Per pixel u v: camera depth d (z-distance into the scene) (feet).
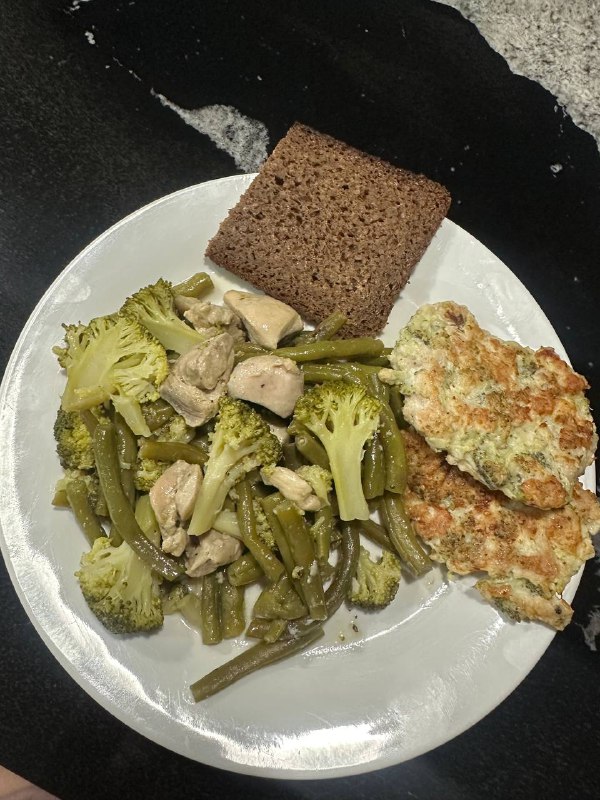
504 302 0.90
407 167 0.99
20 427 0.81
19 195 0.95
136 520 0.76
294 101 0.99
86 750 0.89
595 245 1.00
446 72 1.00
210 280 0.87
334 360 0.84
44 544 0.80
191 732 0.78
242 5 0.99
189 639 0.80
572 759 0.92
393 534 0.80
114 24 0.97
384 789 0.91
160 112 0.97
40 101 0.96
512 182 1.00
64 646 0.78
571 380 0.84
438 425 0.77
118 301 0.86
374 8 1.00
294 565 0.76
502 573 0.79
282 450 0.79
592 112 1.00
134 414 0.77
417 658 0.82
